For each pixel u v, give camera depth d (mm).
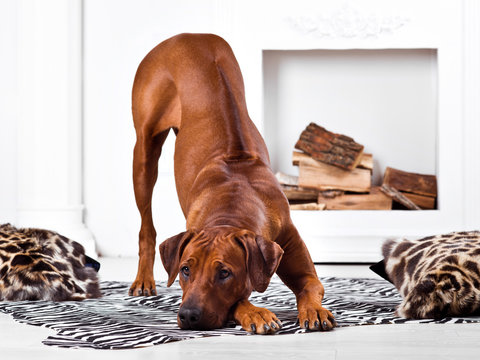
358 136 5020
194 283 1931
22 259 2814
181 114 2762
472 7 4691
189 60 2783
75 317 2391
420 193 4844
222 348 1879
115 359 1754
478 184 4699
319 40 4789
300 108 5031
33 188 4918
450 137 4730
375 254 4691
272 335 2053
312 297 2215
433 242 2699
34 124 4922
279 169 5047
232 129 2504
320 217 4742
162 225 4984
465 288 2338
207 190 2271
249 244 1961
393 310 2547
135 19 5043
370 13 4758
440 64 4738
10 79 5133
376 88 4992
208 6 5000
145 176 3039
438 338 2037
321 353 1827
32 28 4910
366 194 4871
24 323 2295
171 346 1907
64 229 4875
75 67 4973
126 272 4086
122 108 5059
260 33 4812
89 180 5078
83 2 5055
